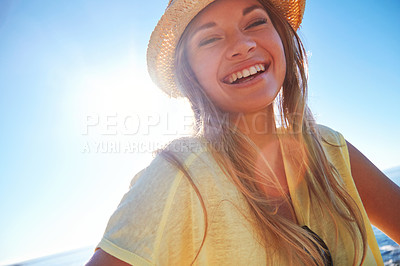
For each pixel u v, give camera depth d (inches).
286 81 58.6
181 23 49.1
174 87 64.7
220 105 47.1
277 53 46.4
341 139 52.9
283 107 57.7
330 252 39.2
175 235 29.8
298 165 46.7
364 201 50.8
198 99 47.7
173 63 58.5
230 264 31.6
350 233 41.0
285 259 33.8
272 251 33.6
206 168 35.5
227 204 34.4
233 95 44.2
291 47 58.9
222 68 45.4
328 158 49.5
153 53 59.9
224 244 32.3
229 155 42.0
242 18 45.8
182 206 31.1
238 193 36.3
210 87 46.8
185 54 50.5
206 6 46.9
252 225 34.4
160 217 29.1
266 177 43.1
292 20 65.8
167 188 31.0
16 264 3676.2
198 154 36.8
